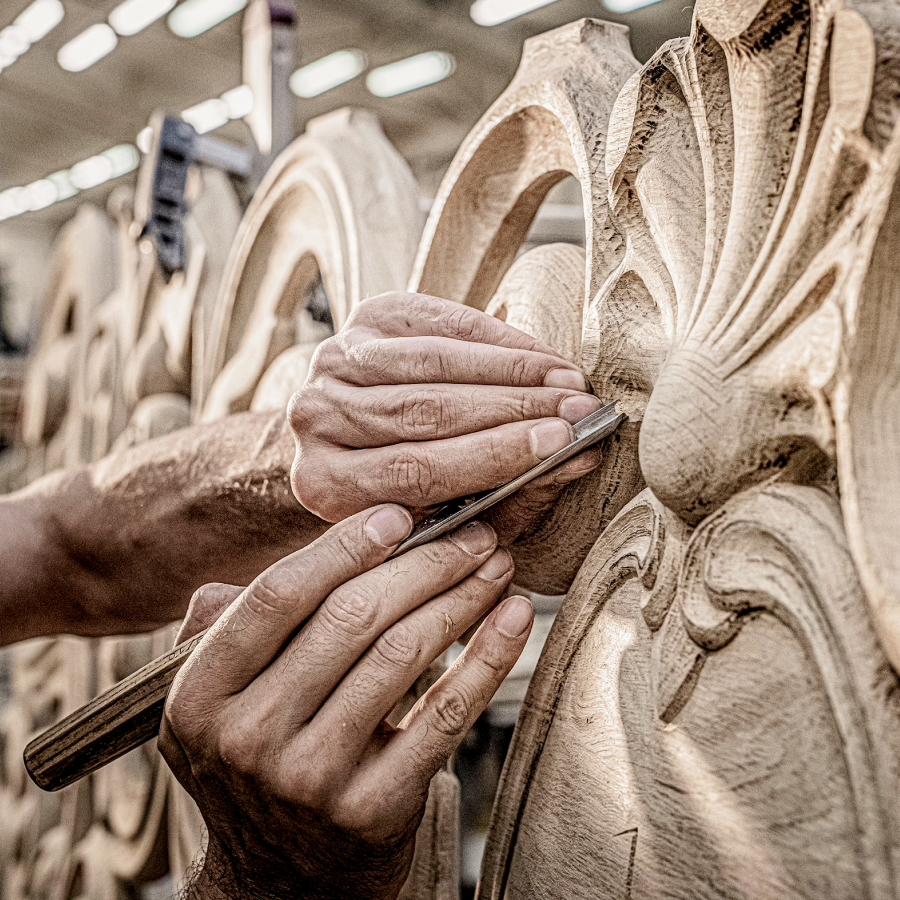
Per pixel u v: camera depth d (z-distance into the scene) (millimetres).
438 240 649
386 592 419
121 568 800
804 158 356
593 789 436
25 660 1889
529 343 483
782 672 351
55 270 2062
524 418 452
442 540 444
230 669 424
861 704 312
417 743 425
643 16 4848
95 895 1387
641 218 477
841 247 333
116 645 1319
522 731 500
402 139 7789
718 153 412
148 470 789
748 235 382
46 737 496
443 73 6418
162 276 1260
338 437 483
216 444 746
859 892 311
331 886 447
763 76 375
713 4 381
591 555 485
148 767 1274
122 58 6457
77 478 882
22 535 855
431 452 448
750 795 354
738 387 364
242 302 1047
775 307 360
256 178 1265
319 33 5910
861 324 324
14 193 9844
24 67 6660
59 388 1951
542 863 461
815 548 336
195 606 537
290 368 852
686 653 396
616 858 412
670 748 394
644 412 425
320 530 665
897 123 313
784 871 337
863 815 309
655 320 462
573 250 567
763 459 364
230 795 431
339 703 412
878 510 315
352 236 771
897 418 328
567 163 565
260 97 1271
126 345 1532
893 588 301
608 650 454
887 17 319
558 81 526
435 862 649
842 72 323
